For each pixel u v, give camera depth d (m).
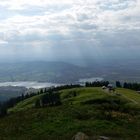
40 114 65.44
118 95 106.19
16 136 49.28
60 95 122.94
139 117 68.69
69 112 65.12
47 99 115.12
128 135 49.09
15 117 67.12
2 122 63.03
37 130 51.97
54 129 51.62
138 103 93.75
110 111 71.81
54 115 62.53
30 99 146.25
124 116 65.62
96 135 46.28
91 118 60.41
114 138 45.56
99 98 96.44
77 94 119.81
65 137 45.50
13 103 170.88
